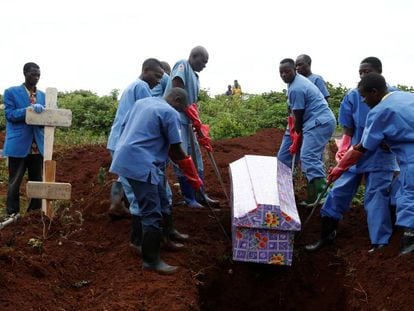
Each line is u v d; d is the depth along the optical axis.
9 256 5.30
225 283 6.27
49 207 6.84
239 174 6.46
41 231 6.45
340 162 6.05
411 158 5.58
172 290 5.18
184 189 7.42
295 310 6.24
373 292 5.39
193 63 7.25
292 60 7.49
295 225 5.46
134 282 5.32
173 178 8.89
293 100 7.41
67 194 6.70
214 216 6.89
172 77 7.14
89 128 14.90
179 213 7.23
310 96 7.36
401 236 6.06
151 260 5.57
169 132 5.50
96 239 6.48
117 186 6.84
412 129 5.60
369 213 6.18
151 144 5.49
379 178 6.12
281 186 6.07
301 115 7.41
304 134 7.42
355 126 6.54
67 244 6.12
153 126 5.48
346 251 6.32
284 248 5.59
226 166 9.85
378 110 5.69
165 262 5.84
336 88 16.61
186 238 6.48
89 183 8.95
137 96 6.41
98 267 5.81
